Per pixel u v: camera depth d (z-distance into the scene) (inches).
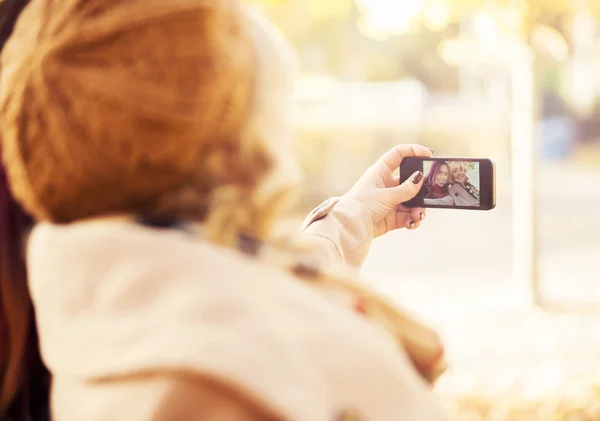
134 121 30.4
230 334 28.3
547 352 190.5
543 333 209.2
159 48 30.8
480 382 170.9
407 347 37.2
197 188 32.4
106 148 30.8
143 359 28.0
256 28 34.0
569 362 181.6
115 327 29.5
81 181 31.6
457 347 198.8
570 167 690.8
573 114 988.6
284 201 34.4
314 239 53.6
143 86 30.5
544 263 315.0
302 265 35.0
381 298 36.5
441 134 562.6
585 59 978.1
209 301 29.1
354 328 31.3
